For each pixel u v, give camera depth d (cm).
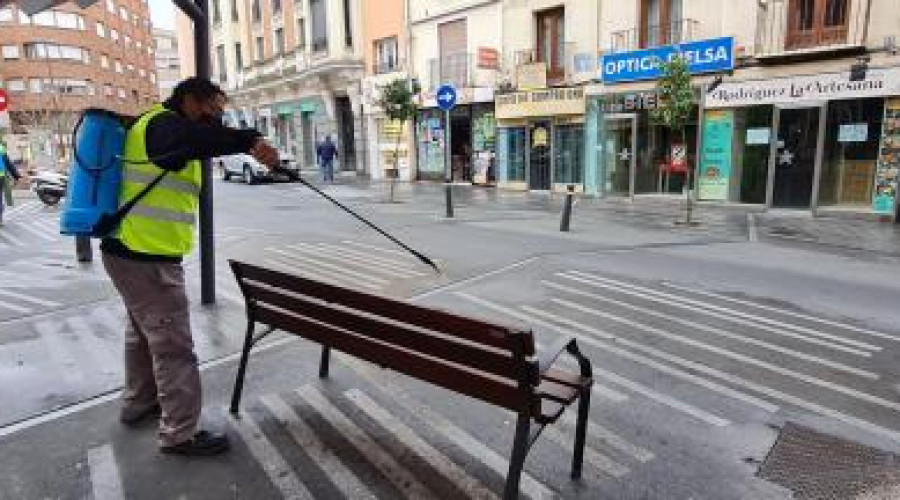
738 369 464
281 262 852
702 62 1543
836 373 458
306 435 359
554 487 310
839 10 1327
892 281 753
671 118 1330
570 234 1098
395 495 303
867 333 549
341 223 1246
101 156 315
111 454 339
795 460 337
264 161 328
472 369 284
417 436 359
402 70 2528
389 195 1925
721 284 722
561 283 720
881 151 1308
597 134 1819
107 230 315
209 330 537
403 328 299
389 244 982
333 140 3125
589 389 310
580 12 1817
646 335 539
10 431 364
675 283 725
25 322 572
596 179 1847
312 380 435
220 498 301
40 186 1734
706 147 1587
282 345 501
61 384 430
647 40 1694
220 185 2361
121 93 6969
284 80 3359
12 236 1153
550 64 1959
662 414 389
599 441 355
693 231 1155
